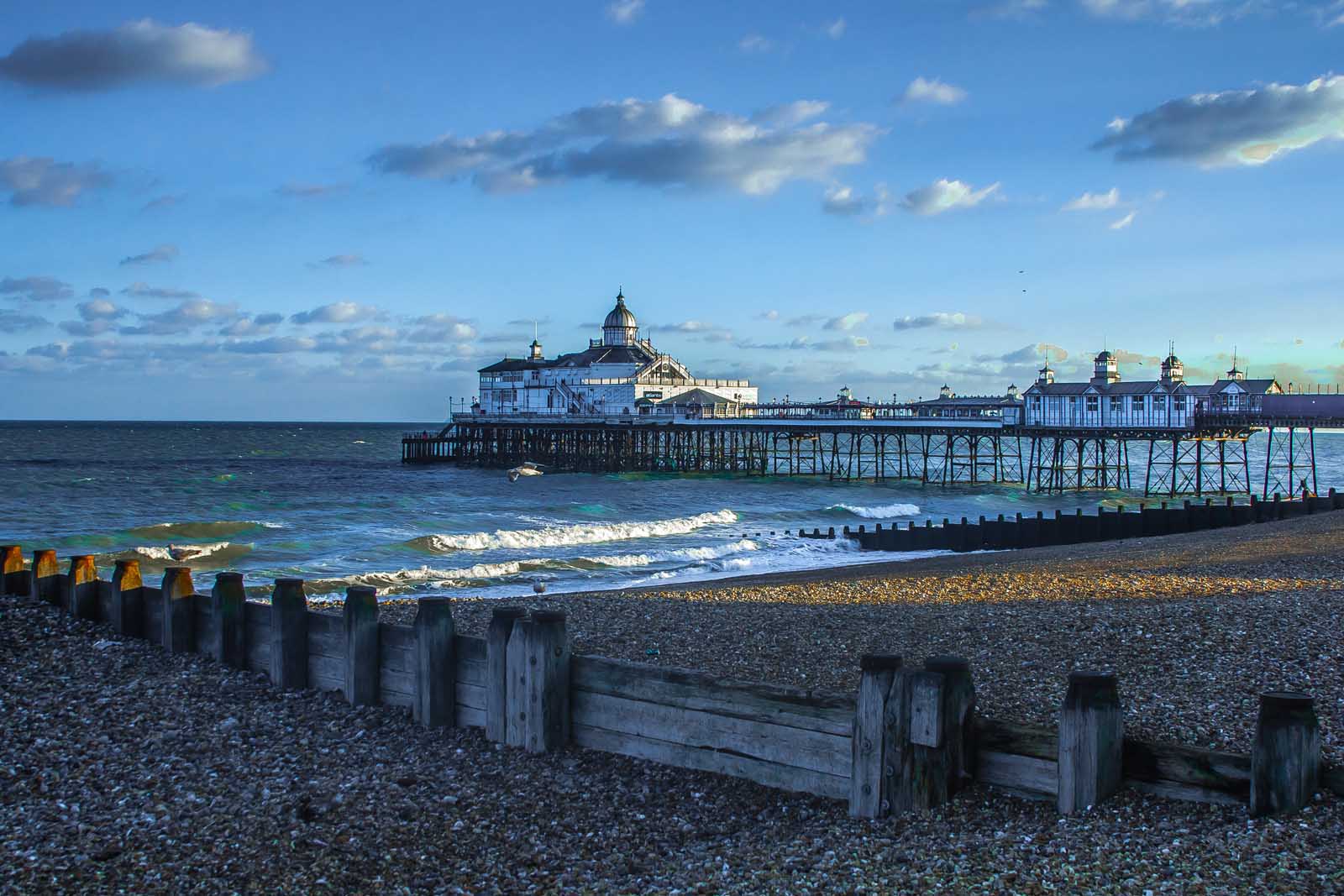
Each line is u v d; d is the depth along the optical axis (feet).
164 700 38.47
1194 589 65.05
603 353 372.17
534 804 29.27
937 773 25.73
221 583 42.65
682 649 46.44
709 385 356.18
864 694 26.58
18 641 44.93
